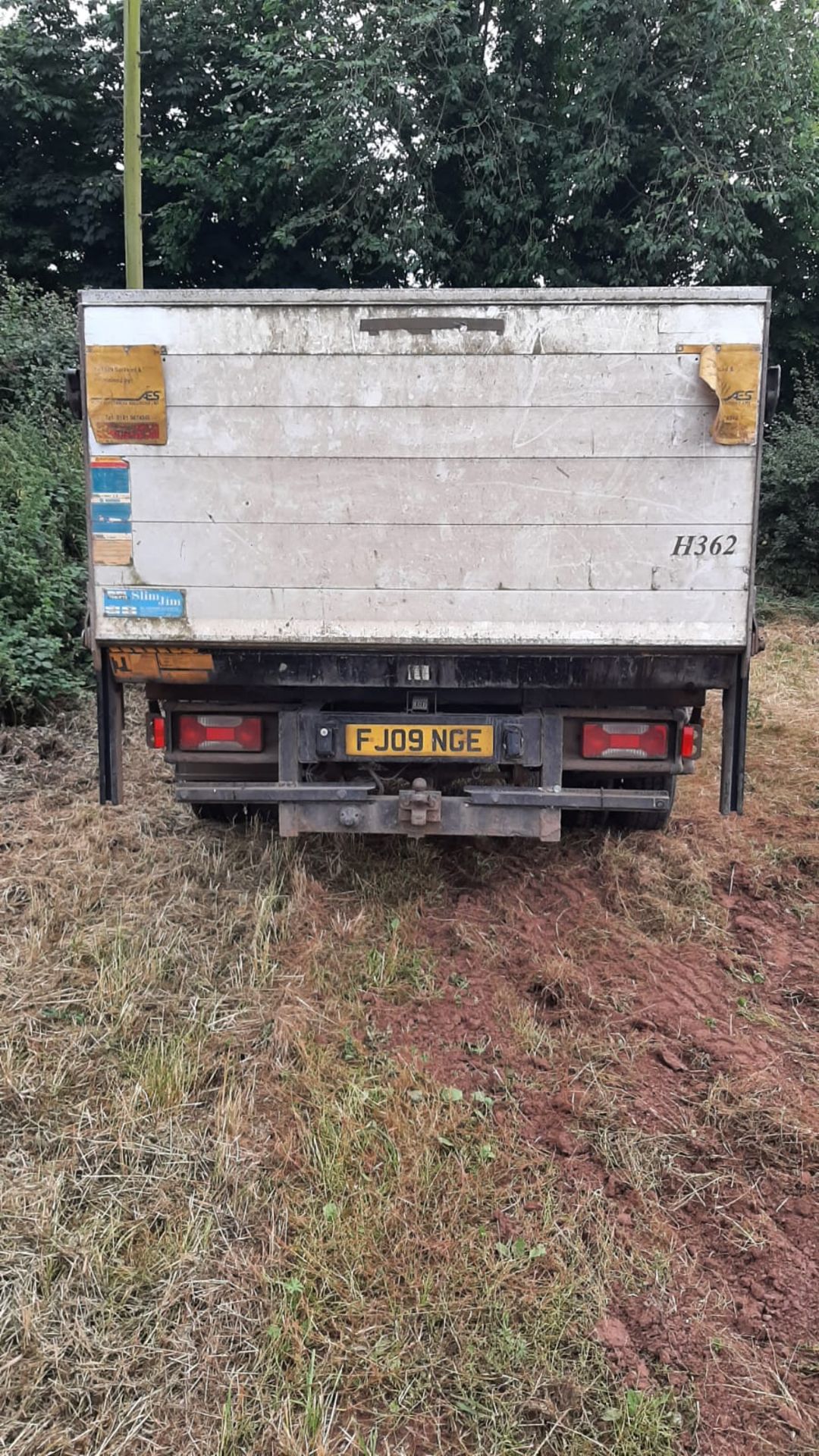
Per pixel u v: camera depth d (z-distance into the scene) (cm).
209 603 364
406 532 356
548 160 1341
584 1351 209
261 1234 238
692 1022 336
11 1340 208
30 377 945
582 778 423
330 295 340
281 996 336
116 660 375
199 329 345
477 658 370
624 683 370
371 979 351
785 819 527
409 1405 199
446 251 1352
